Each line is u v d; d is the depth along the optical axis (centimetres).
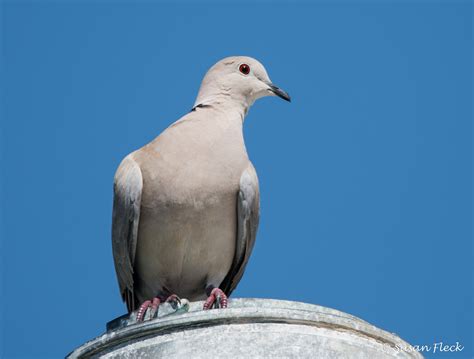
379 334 1007
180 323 977
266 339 956
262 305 1023
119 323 1141
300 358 945
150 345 979
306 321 975
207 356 948
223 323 973
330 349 960
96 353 1027
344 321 983
